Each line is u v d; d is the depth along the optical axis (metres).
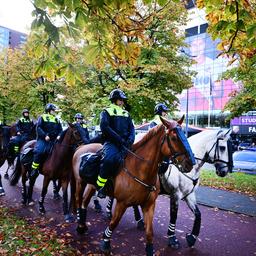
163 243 5.43
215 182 12.16
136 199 4.41
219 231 6.29
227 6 3.57
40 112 20.09
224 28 3.66
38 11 2.99
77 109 16.31
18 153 9.22
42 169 7.07
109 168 4.47
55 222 6.43
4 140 9.05
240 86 14.43
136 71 13.22
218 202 8.94
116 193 4.54
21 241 5.02
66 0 2.86
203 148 5.52
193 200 5.45
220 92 46.09
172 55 13.80
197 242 5.58
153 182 4.38
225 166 5.55
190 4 22.52
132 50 3.62
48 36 3.27
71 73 3.53
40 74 3.55
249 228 6.56
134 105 13.17
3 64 20.86
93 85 14.55
